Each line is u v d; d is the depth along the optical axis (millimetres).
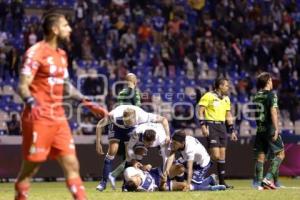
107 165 33781
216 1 79500
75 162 18016
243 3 79000
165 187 31812
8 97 61469
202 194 27734
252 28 77250
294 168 54250
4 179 51188
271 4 80688
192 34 74938
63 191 34469
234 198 25484
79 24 69625
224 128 34656
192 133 56688
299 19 80250
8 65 63594
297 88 70875
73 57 67000
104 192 30891
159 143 32062
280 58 73812
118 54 69125
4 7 69750
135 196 26766
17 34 69062
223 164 34719
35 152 17453
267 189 32969
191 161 31688
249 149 53219
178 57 70750
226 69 71375
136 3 76938
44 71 17656
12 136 53406
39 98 17609
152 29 74000
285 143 54688
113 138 33594
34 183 47562
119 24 72375
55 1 76125
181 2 78875
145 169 32438
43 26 18062
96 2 74750
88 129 55688
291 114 64375
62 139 17844
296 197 26016
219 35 74938
